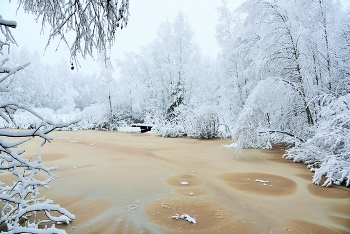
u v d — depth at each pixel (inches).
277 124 383.6
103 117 884.6
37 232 71.5
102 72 900.0
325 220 119.4
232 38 598.2
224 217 122.5
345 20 313.1
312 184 183.2
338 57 309.3
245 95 570.9
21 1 120.1
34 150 359.9
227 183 184.7
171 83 926.4
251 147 361.7
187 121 563.8
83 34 121.6
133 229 109.2
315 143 233.6
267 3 327.3
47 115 1138.7
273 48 326.6
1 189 94.0
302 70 315.0
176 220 118.7
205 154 316.5
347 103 229.6
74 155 312.7
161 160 277.0
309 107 337.7
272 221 118.0
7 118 69.1
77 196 154.8
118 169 232.1
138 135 615.5
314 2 322.3
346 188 172.6
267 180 194.2
